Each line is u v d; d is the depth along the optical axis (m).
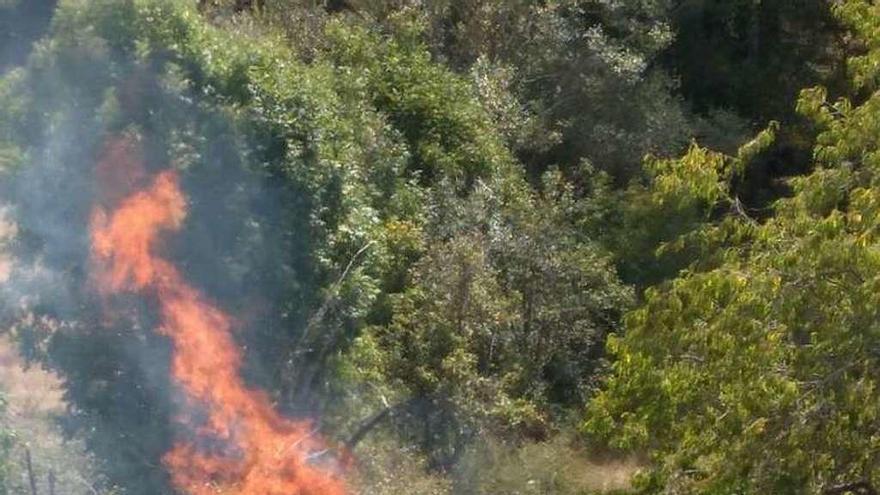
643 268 31.03
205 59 20.73
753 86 43.38
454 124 30.30
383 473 21.08
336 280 21.02
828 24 43.94
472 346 25.31
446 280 25.09
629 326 17.80
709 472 16.55
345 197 21.59
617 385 18.00
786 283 16.03
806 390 15.91
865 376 15.88
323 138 21.97
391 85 30.45
